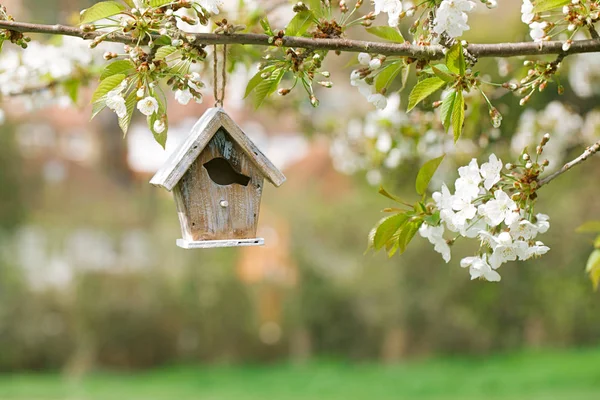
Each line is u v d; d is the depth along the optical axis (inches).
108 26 96.1
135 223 676.7
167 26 96.8
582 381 476.7
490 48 103.0
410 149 200.4
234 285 641.6
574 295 407.5
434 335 610.9
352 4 178.4
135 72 96.8
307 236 652.1
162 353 631.2
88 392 495.2
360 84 113.4
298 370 598.9
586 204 370.6
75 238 659.4
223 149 114.3
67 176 771.4
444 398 445.1
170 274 639.8
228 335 640.4
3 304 612.7
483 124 187.5
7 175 647.1
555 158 210.5
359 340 632.4
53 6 423.8
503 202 96.4
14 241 652.7
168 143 700.7
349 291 629.3
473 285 557.9
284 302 645.3
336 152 237.3
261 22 100.5
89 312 617.3
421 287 597.9
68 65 170.6
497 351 603.2
